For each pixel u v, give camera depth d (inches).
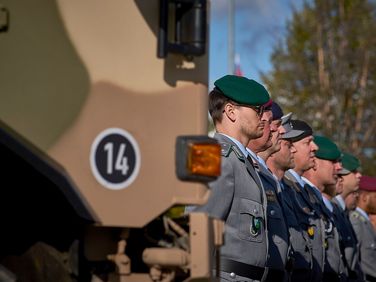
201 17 197.5
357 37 1023.0
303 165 352.5
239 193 267.7
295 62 1023.6
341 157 426.3
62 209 198.4
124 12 196.5
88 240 200.7
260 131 276.5
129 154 194.9
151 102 197.9
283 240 284.2
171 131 199.6
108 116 193.6
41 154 187.2
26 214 203.5
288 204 318.7
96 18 193.9
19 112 187.5
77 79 191.5
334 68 1016.9
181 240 206.4
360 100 1008.2
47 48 189.8
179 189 198.8
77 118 190.9
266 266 273.0
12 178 194.4
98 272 202.4
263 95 275.4
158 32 198.1
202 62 203.6
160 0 197.9
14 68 187.9
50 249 202.4
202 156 195.6
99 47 193.8
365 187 469.7
